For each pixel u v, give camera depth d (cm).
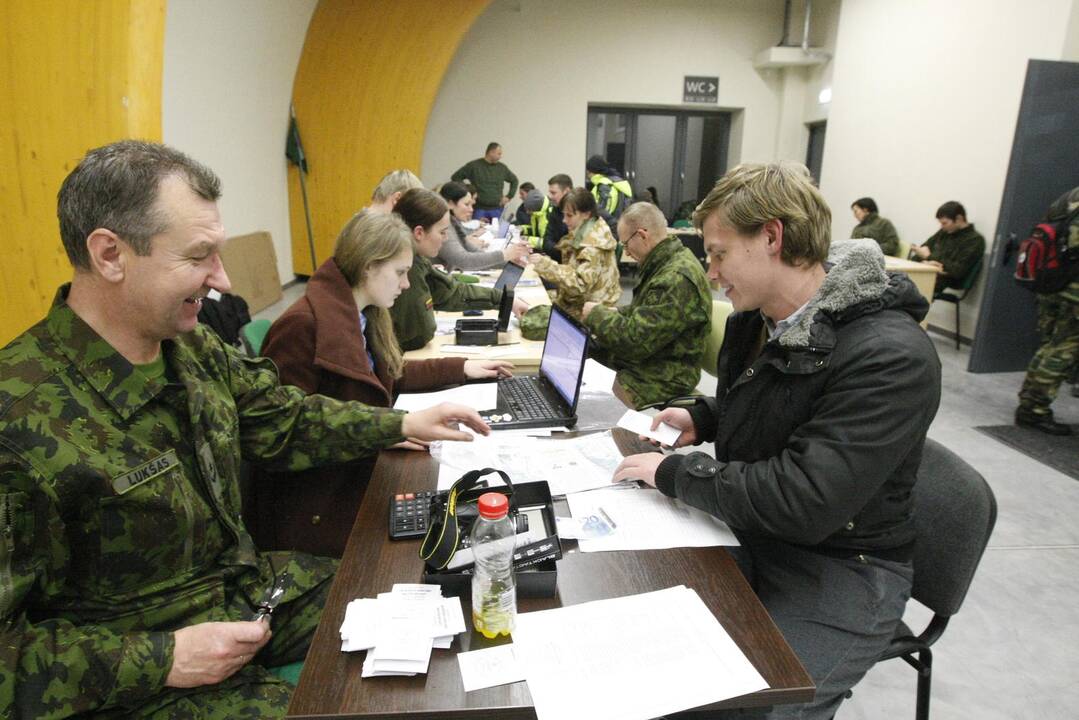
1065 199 298
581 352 153
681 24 770
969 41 485
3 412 81
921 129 542
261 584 113
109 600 93
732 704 73
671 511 110
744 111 809
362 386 151
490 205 724
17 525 80
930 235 536
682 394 247
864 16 620
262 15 464
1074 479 268
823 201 104
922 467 121
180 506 96
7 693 75
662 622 84
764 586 113
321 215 637
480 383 184
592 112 832
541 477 122
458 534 93
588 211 358
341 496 149
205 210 90
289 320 150
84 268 88
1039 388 313
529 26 751
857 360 101
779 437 112
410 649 76
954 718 152
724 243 108
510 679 75
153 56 216
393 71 623
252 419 124
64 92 208
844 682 98
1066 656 172
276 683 99
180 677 87
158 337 96
